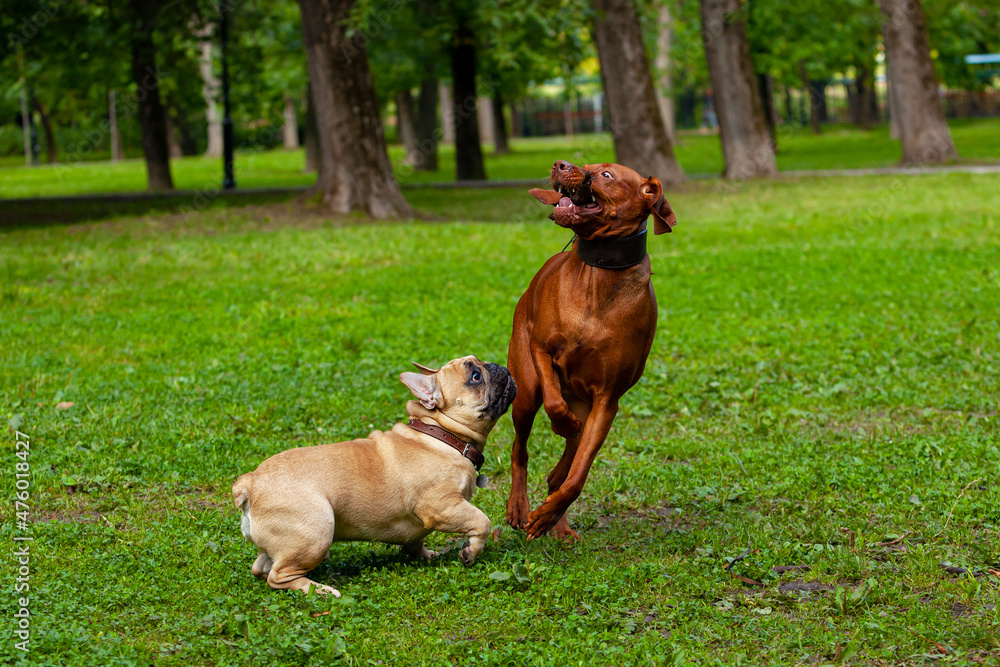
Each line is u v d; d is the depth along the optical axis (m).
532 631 4.65
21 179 40.72
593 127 77.19
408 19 31.22
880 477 6.78
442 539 6.02
